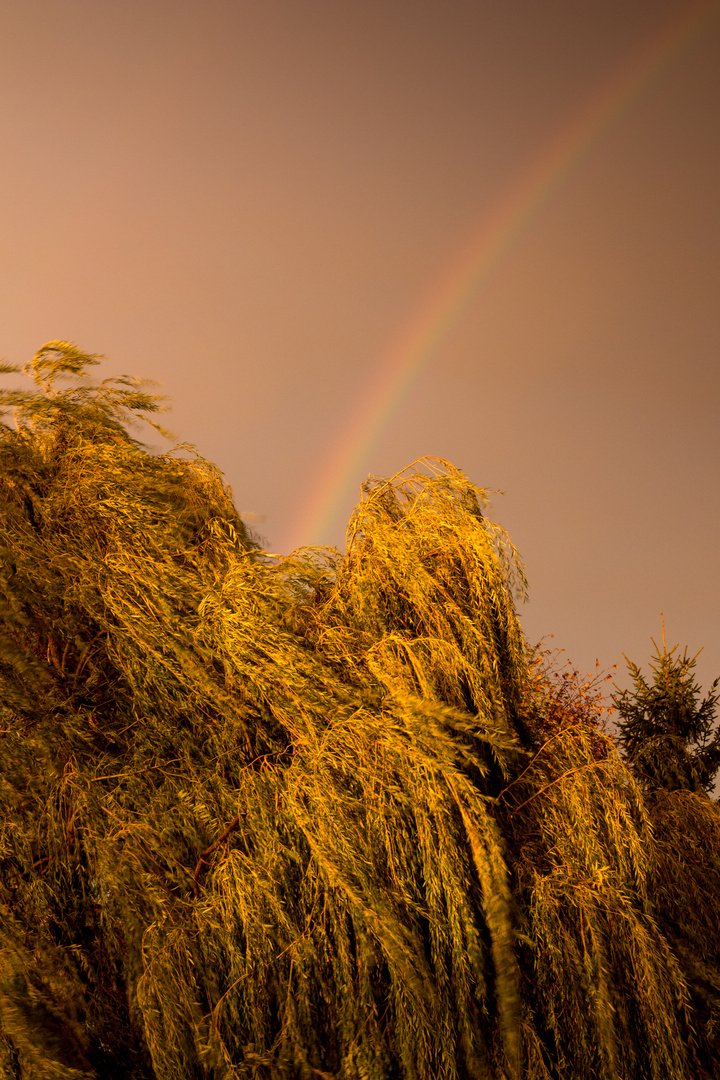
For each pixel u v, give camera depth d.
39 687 8.84
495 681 9.22
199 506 10.53
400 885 7.93
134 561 9.16
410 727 8.39
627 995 7.80
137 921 7.96
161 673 8.74
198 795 8.48
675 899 8.95
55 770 8.57
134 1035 7.91
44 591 9.10
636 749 16.08
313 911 7.94
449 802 8.18
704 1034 7.83
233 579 9.12
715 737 16.14
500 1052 7.54
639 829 8.79
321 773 8.20
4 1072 7.22
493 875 7.89
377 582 9.74
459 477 10.52
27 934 8.05
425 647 9.12
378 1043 7.45
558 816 8.55
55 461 10.25
